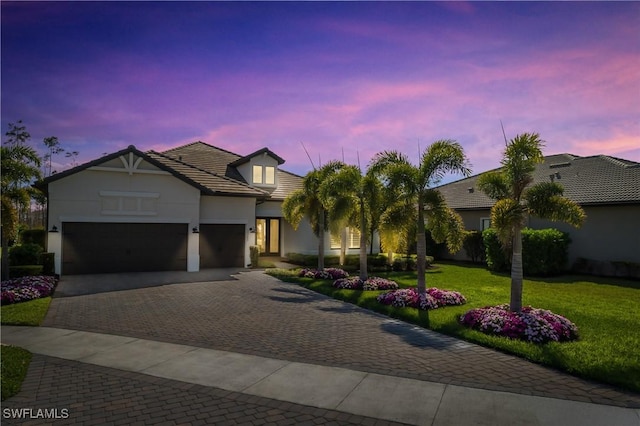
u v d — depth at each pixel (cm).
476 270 2003
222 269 1955
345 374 653
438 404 544
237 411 524
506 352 766
